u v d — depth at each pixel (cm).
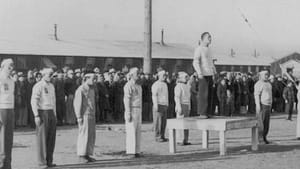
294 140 1773
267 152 1455
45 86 1196
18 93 2266
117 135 1934
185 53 5847
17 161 1302
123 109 2570
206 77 1419
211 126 1385
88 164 1249
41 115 1193
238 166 1199
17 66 4372
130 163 1259
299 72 5969
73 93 2389
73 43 5222
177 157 1369
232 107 2848
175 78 2577
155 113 1731
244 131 2138
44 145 1195
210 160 1302
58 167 1201
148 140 1781
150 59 2614
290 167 1184
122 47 5544
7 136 1123
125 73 3000
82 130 1278
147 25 2598
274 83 3178
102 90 2480
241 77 3012
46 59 4550
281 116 2888
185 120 1423
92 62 4869
